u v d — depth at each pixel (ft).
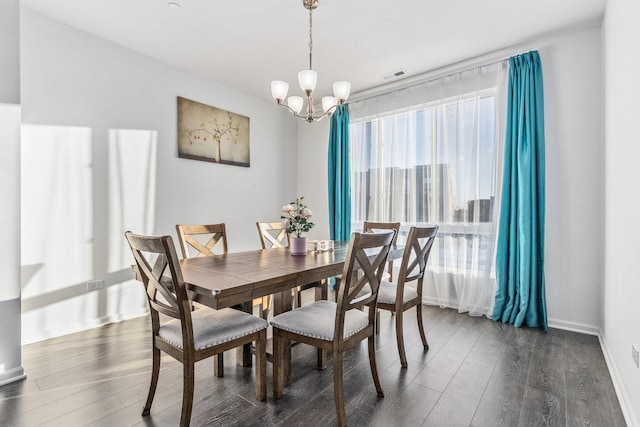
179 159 11.22
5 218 6.19
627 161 5.70
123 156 9.77
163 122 10.75
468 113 10.78
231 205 13.01
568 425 5.06
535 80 9.21
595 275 8.62
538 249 9.15
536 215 9.16
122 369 6.72
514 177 9.45
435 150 11.47
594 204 8.61
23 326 7.97
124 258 9.77
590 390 6.02
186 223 11.44
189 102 11.47
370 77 11.80
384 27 8.64
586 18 8.20
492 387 6.13
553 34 8.93
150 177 10.42
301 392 5.95
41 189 8.22
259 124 14.20
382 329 9.14
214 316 5.65
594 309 8.67
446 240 11.16
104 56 9.32
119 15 8.18
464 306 10.62
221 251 12.57
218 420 5.11
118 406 5.46
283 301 6.86
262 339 5.61
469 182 10.69
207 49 9.91
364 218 13.37
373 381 6.28
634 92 5.27
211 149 12.23
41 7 7.86
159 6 7.81
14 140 6.29
